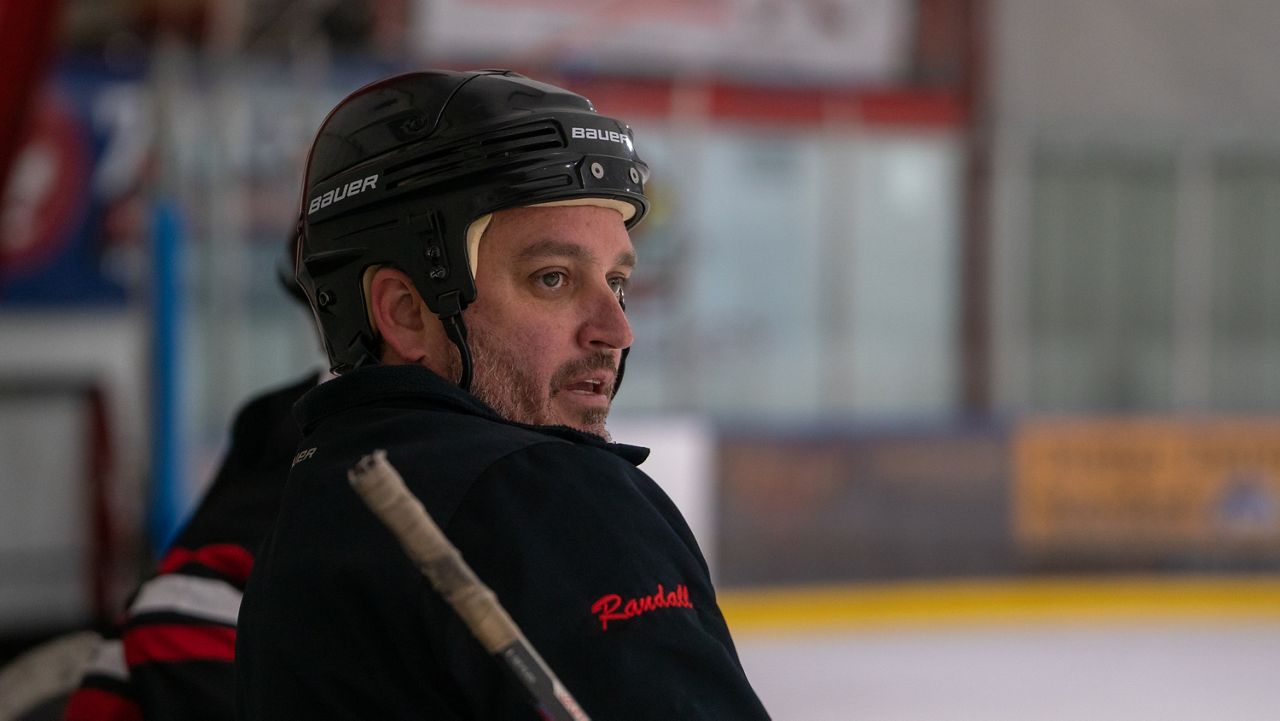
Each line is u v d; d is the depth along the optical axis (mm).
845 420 29984
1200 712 23156
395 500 2881
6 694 6230
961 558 29500
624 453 3752
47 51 16453
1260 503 31141
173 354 13742
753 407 31891
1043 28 34281
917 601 29062
